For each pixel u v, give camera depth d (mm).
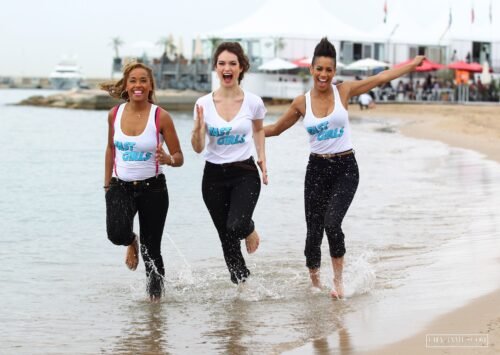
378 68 55562
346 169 7457
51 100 72062
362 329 6074
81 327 6539
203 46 67875
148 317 6832
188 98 59125
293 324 6406
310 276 7707
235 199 7219
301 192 14844
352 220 11344
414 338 5684
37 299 7504
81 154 25234
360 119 40656
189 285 7953
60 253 9727
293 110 7547
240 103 7273
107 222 7051
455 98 54562
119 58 71688
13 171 19922
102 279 8320
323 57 7309
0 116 52031
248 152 7309
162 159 6926
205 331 6340
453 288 7102
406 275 7879
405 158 20469
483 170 17203
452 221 11023
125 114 7051
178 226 11461
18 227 11641
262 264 8781
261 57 56312
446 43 58375
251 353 5707
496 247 8898
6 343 6105
